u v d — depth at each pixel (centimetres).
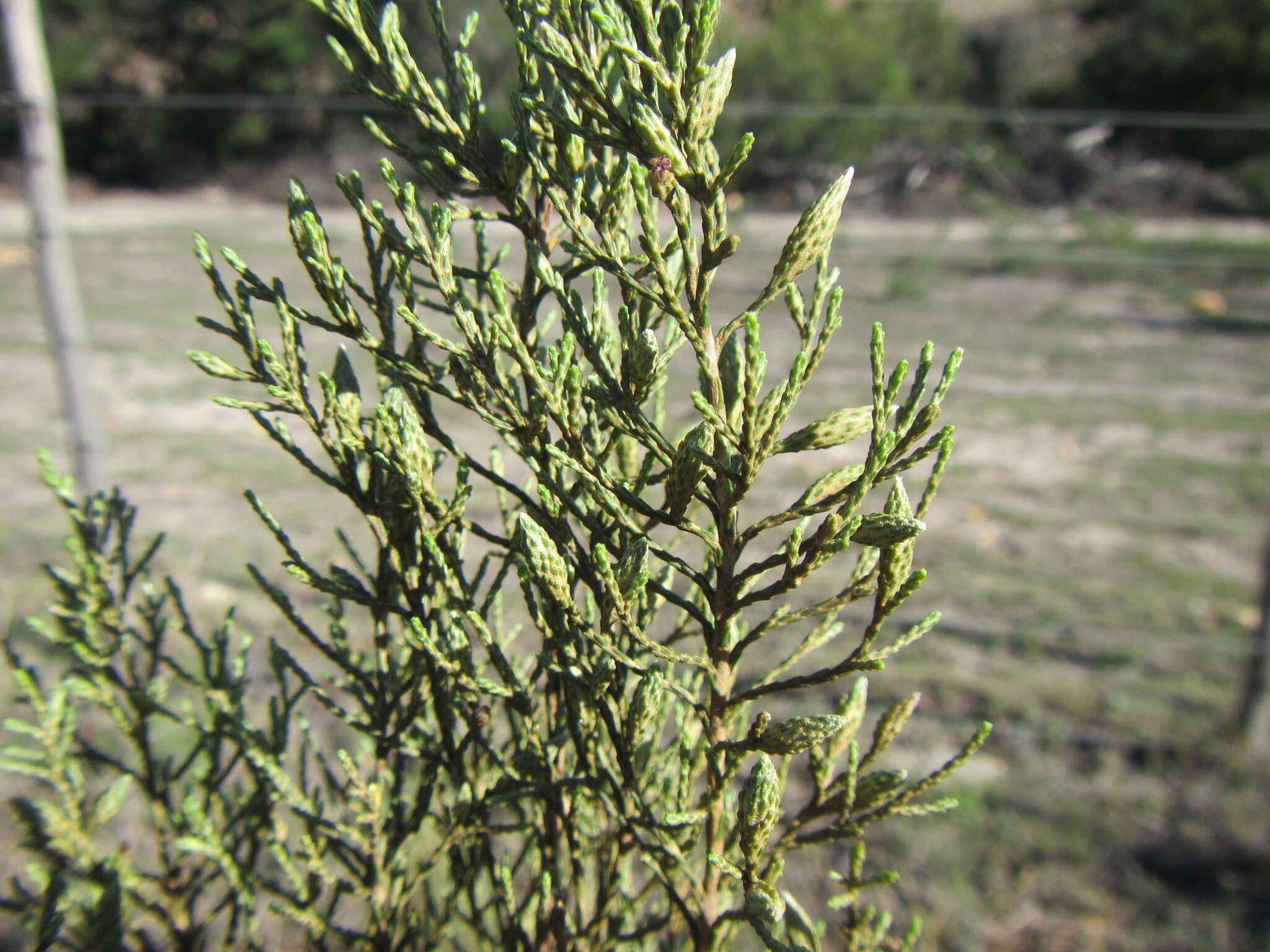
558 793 132
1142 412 919
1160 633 512
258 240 1648
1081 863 347
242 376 114
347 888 137
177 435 751
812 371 104
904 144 2192
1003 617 517
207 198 2272
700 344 104
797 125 2014
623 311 106
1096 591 555
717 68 101
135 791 306
